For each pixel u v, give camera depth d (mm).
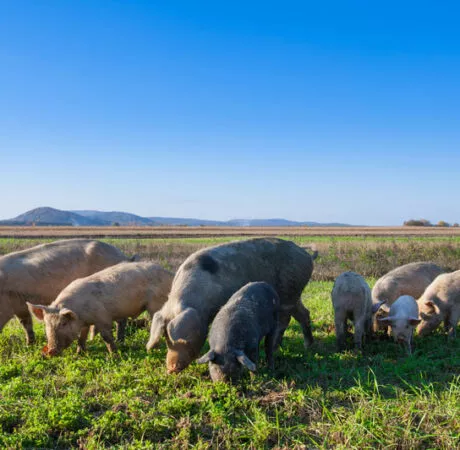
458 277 10484
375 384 6723
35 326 11305
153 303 9492
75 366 7996
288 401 6418
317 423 5820
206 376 7449
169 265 22875
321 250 26250
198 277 7898
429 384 6812
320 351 9211
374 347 9695
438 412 5965
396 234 55469
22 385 6852
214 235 52906
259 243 8984
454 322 10352
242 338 6891
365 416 5906
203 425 5828
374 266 22938
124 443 5422
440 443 5410
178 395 6660
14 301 9539
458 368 7941
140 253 26688
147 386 7047
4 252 26750
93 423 5707
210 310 7848
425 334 10523
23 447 5297
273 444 5484
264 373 7492
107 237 47375
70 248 10500
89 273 10523
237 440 5484
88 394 6730
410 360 8297
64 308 8445
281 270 8969
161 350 8977
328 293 16000
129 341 9844
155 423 5680
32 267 9789
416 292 11773
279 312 9078
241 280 8359
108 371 7727
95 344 9773
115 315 9117
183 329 7039
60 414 5875
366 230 72938
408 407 6152
